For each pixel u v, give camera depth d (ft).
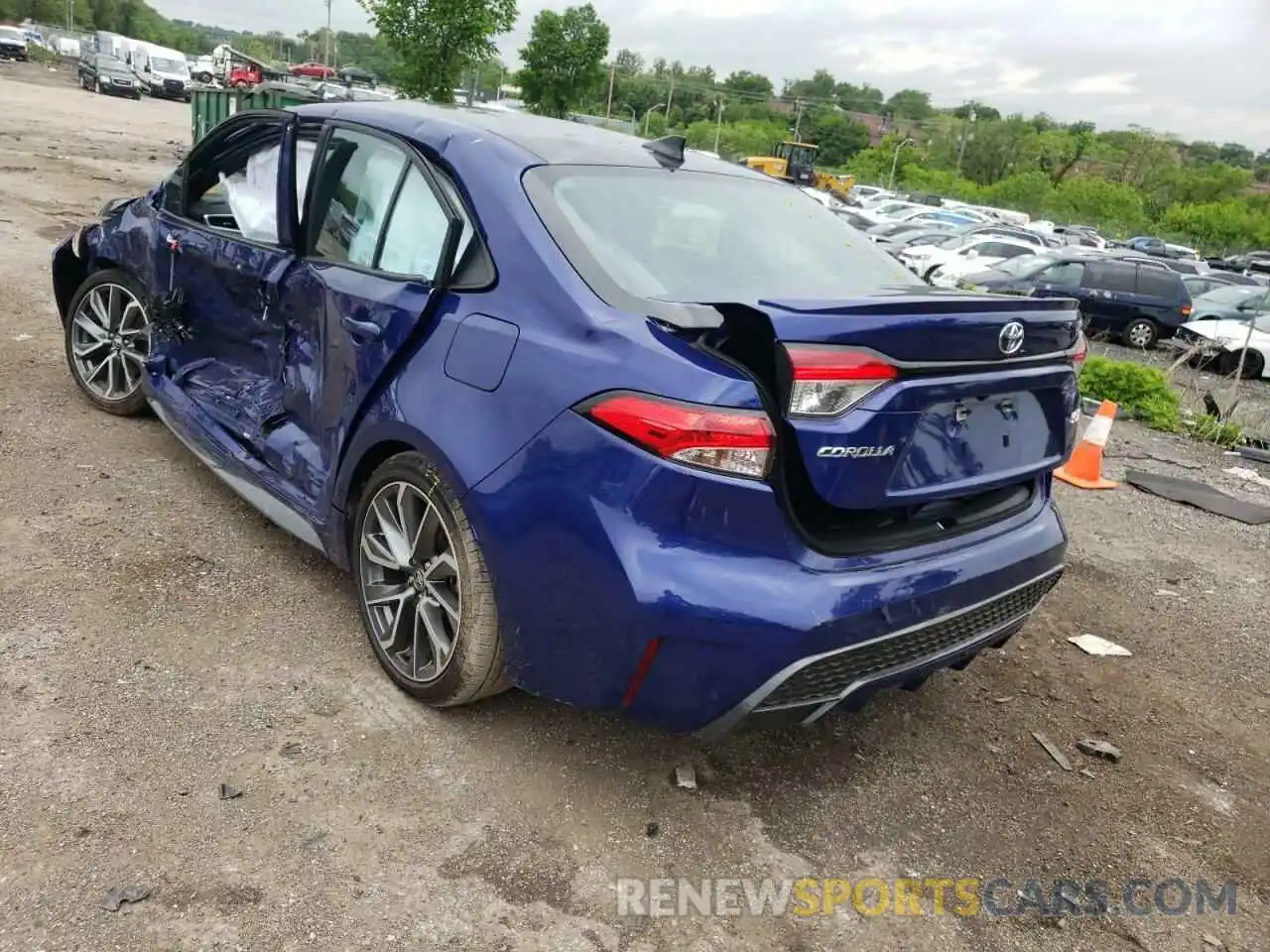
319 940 7.26
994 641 10.12
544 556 8.32
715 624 7.72
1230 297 67.15
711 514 7.77
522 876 8.13
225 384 13.38
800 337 7.73
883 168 321.52
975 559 9.18
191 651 10.55
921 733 11.08
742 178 12.05
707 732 8.33
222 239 13.26
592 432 8.03
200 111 55.31
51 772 8.52
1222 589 16.87
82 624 10.72
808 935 7.95
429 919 7.57
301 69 169.68
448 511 9.17
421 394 9.34
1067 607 15.30
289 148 12.30
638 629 7.87
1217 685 13.24
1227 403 33.30
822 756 10.35
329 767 9.07
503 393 8.66
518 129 10.86
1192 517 21.17
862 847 9.07
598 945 7.57
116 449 15.39
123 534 12.80
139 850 7.84
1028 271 65.21
